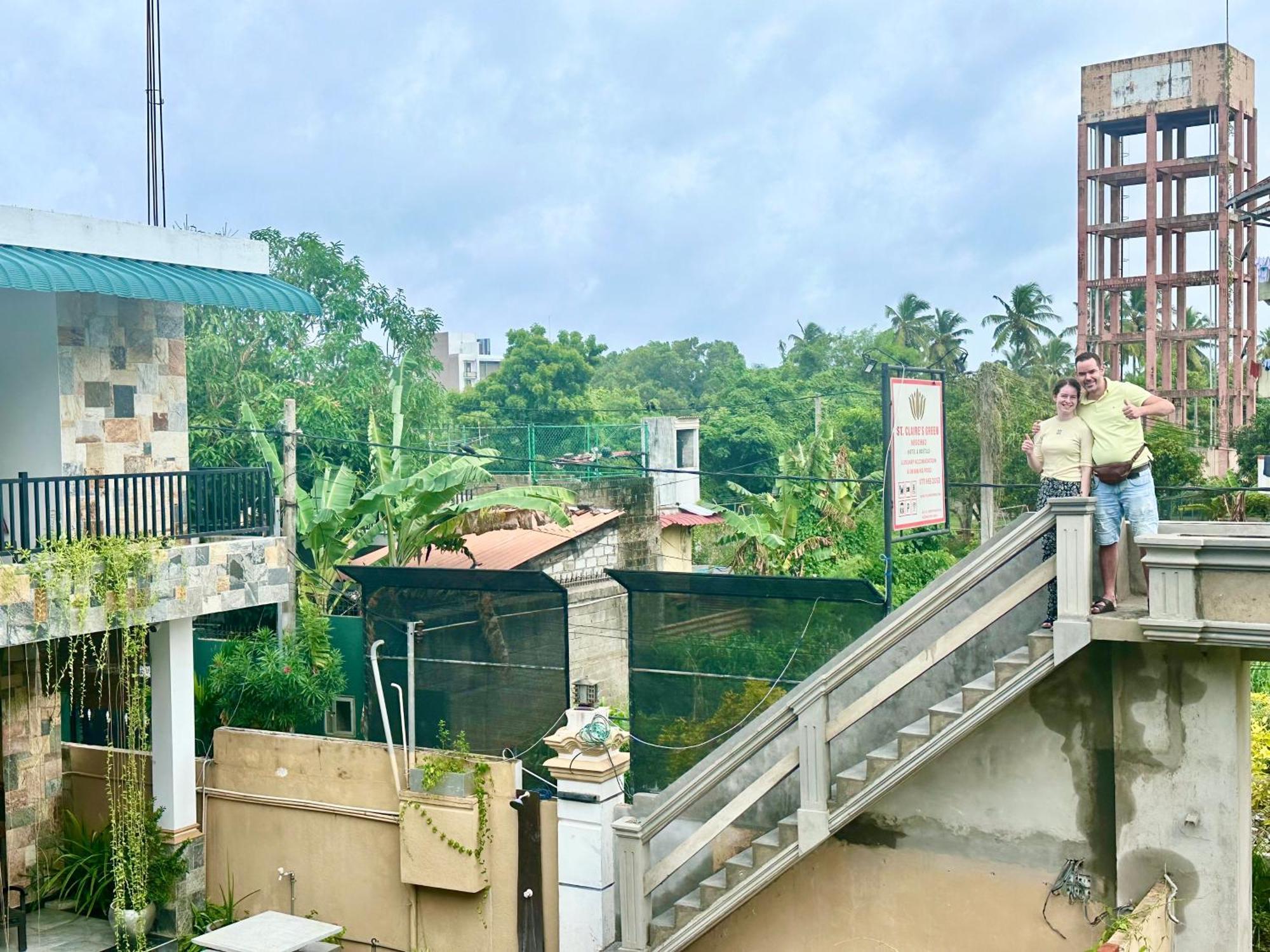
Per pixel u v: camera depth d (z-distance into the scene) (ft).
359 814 45.01
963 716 30.58
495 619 47.55
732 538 89.30
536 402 144.25
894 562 88.69
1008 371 118.93
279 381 101.40
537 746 46.47
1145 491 29.48
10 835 46.01
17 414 42.73
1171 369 146.41
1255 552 26.94
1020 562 33.24
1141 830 30.40
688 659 43.65
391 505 65.67
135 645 40.50
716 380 215.31
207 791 48.34
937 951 34.22
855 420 143.95
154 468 45.65
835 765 35.35
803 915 36.19
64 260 39.24
